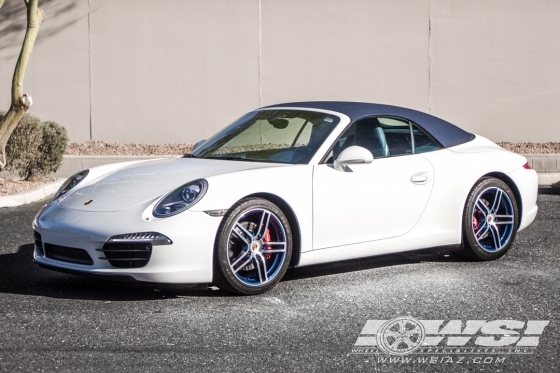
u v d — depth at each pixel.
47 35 13.13
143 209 5.02
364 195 5.59
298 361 3.99
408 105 13.37
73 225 5.07
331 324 4.60
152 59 13.20
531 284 5.53
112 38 13.17
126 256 4.95
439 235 6.02
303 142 5.69
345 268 6.04
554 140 13.48
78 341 4.27
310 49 13.23
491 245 6.34
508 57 13.39
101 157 11.23
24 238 7.18
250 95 13.26
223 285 5.09
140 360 3.98
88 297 5.15
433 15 13.30
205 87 13.23
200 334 4.40
